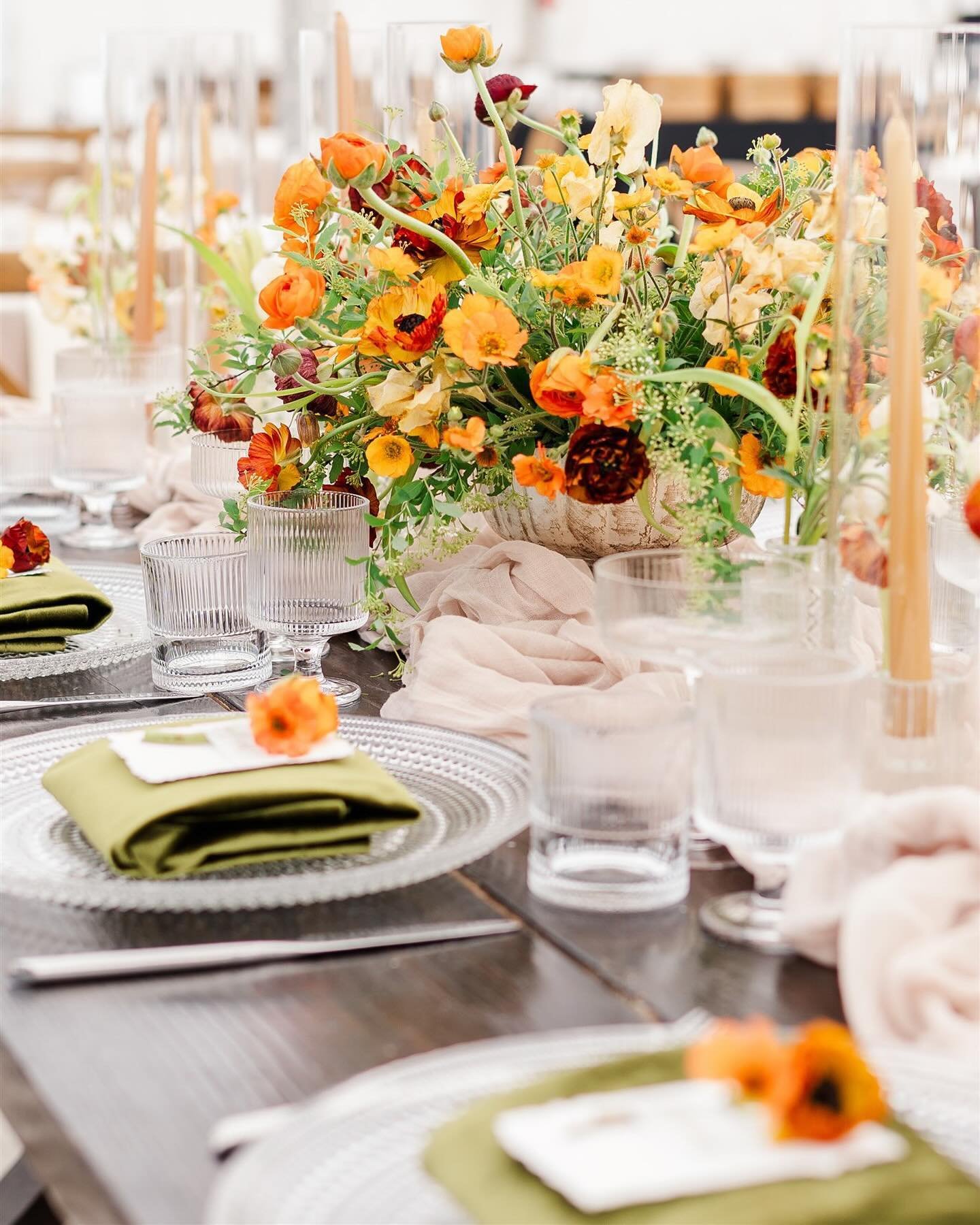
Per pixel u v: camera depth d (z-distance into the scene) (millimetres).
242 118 2273
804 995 816
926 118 1006
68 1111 706
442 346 1253
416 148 1718
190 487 1935
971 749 900
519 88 1334
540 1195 576
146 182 2244
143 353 2127
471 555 1513
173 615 1346
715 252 1212
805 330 1127
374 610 1374
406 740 1139
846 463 989
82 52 6391
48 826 1009
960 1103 656
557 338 1284
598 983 831
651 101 1281
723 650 924
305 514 1272
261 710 999
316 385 1328
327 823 954
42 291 2432
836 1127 585
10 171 4781
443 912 915
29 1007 803
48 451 1961
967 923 813
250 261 2295
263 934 884
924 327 1049
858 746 854
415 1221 575
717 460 1185
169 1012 799
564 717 934
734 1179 575
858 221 983
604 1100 624
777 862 860
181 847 925
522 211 1380
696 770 886
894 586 929
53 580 1503
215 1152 673
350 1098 645
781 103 4625
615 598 956
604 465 1145
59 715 1275
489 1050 683
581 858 916
